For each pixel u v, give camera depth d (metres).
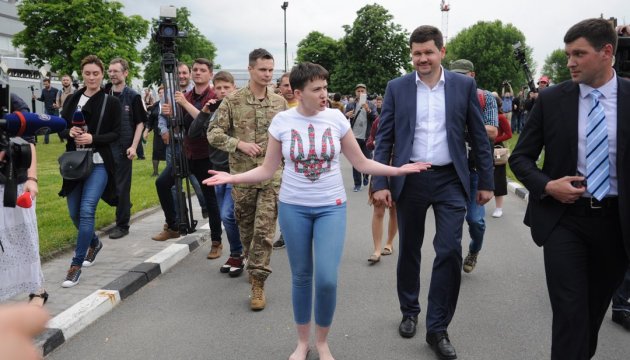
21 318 0.49
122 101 6.42
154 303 4.44
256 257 4.29
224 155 5.19
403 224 3.62
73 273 4.65
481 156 3.52
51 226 6.74
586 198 2.63
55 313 3.99
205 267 5.48
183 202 5.84
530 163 2.81
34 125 3.18
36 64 33.22
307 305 3.36
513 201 9.37
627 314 3.83
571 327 2.58
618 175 2.54
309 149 3.15
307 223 3.26
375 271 5.30
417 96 3.51
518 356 3.43
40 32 31.97
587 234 2.65
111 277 4.89
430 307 3.47
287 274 5.23
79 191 4.90
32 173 3.50
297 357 3.35
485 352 3.49
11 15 60.09
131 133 6.49
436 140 3.47
